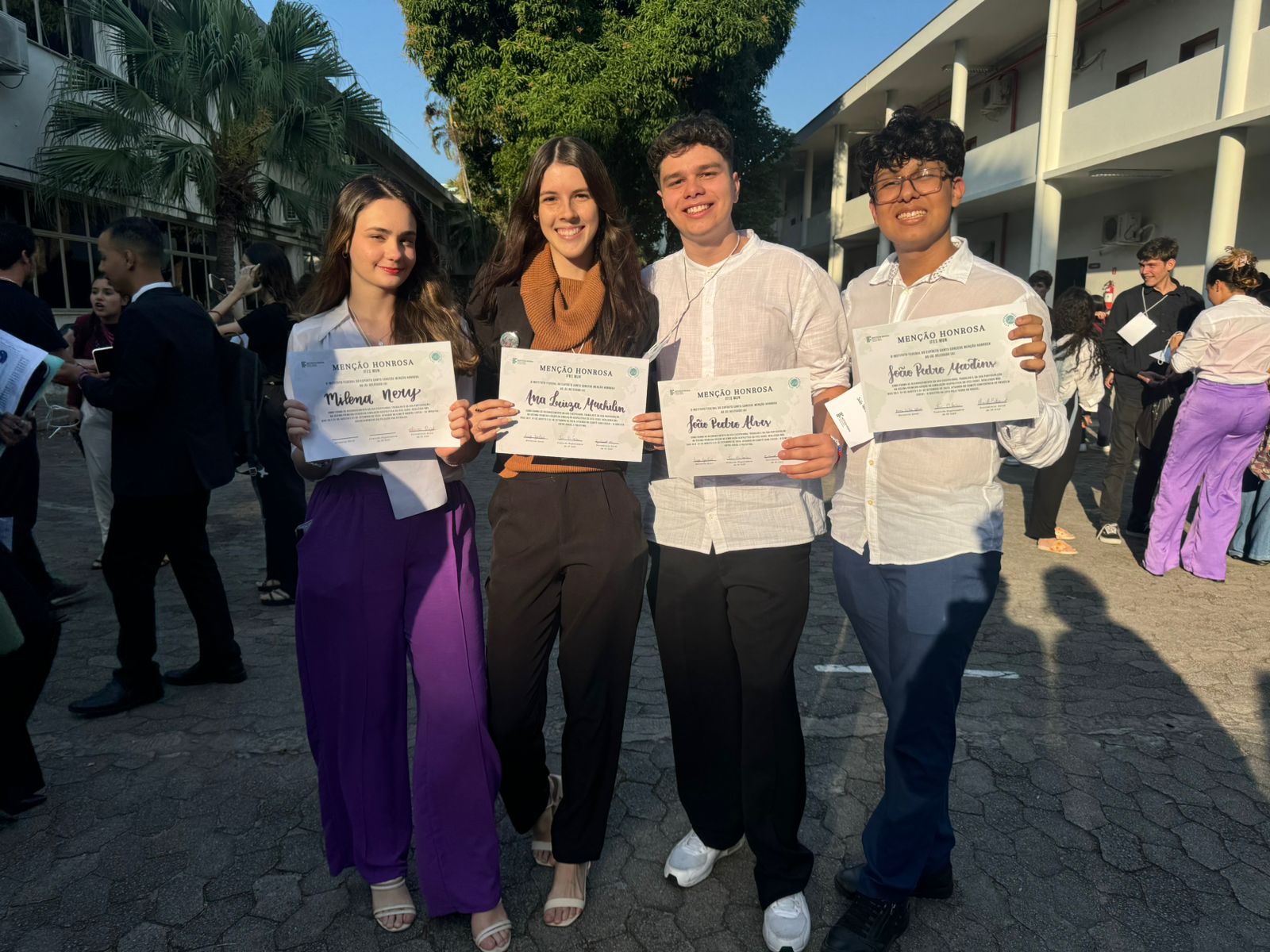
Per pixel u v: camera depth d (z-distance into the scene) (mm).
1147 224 12891
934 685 1926
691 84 14883
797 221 26203
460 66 14391
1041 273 7559
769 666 2025
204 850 2383
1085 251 14633
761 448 1931
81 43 11172
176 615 4359
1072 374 5340
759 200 19641
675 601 2111
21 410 2527
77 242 11055
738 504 2025
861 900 2016
